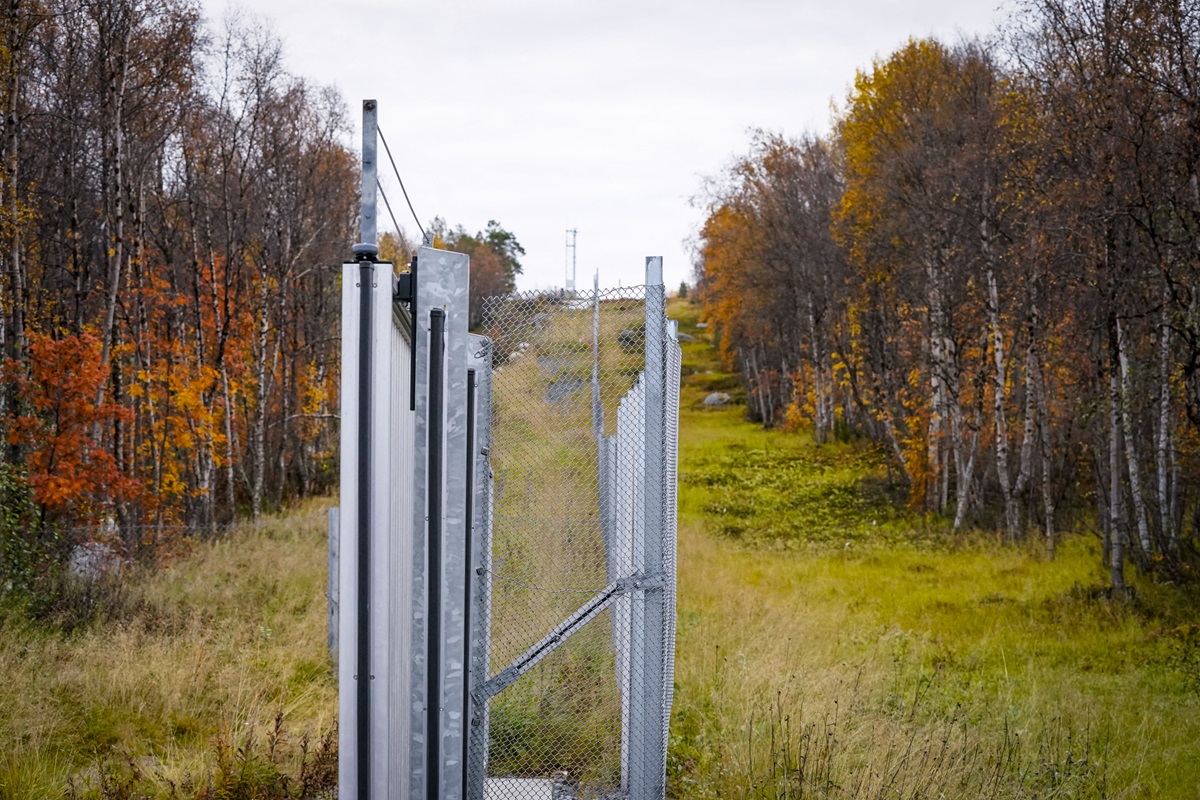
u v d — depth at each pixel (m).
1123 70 15.88
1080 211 16.70
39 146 19.28
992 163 21.83
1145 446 19.25
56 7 18.55
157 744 7.09
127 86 20.20
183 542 16.72
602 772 6.23
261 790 5.92
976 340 26.53
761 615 12.70
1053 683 10.30
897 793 6.05
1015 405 26.38
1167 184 15.31
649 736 5.49
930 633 12.86
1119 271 16.12
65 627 10.17
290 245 27.62
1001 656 11.74
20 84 17.58
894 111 29.59
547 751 6.52
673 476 6.89
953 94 27.77
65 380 14.79
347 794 4.34
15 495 14.16
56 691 7.80
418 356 4.74
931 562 19.47
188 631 9.99
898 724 7.76
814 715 7.49
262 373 24.83
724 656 9.20
